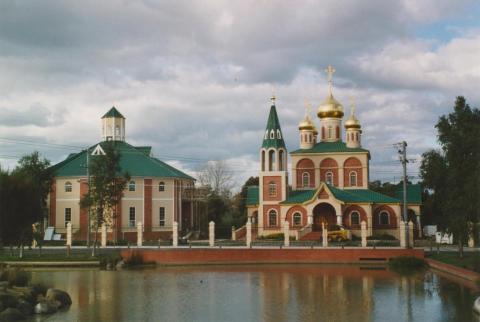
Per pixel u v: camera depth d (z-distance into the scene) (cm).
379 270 5844
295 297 4088
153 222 9069
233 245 7125
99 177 6869
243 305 3781
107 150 6994
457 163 5284
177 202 9319
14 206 5072
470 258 5616
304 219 8562
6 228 5122
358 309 3594
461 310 3503
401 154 6912
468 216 5169
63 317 3378
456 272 5141
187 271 5862
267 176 8919
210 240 6956
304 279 5106
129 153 9412
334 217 8594
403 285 4622
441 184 5756
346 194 8744
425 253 6412
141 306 3753
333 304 3781
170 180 9262
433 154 5844
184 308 3691
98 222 6806
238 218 11562
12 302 3362
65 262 6203
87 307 3719
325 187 8356
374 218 8675
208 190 11075
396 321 3219
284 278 5194
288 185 9250
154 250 6494
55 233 8762
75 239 8669
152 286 4684
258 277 5288
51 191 8888
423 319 3259
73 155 10038
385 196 8819
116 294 4259
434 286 4531
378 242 7325
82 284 4812
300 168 9381
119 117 9800
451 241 7600
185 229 9669
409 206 9050
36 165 8419
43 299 3634
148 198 9069
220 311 3581
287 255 6544
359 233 8406
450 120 5425
